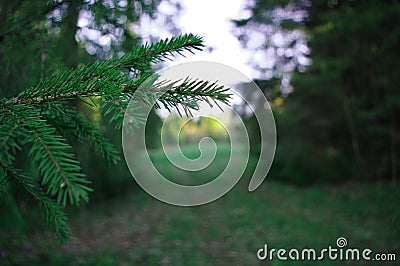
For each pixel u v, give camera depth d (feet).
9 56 5.43
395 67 25.39
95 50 6.41
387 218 22.40
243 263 17.26
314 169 37.65
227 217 27.94
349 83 29.48
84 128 3.13
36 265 12.87
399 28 22.82
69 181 1.81
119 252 18.07
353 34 25.63
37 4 5.17
